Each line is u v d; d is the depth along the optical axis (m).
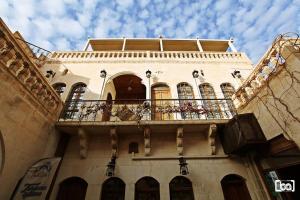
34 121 5.42
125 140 6.92
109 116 8.09
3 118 4.28
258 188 5.76
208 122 6.50
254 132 5.64
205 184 5.95
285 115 4.80
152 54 10.37
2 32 4.11
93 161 6.41
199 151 6.68
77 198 5.88
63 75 9.00
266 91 5.52
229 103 7.82
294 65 4.46
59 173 6.12
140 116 6.96
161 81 8.93
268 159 5.77
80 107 7.62
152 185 6.20
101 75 8.90
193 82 8.87
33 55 9.15
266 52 5.31
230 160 6.48
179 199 5.90
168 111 7.07
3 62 4.20
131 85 10.86
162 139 6.95
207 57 10.25
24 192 4.39
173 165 6.33
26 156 5.05
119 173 6.13
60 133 6.74
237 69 9.50
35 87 5.47
